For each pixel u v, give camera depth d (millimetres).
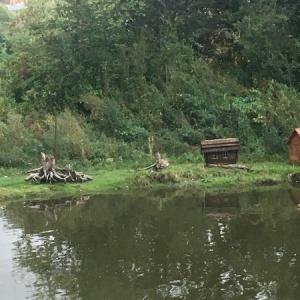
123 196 18594
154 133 26578
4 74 34406
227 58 34125
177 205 16688
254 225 13531
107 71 30141
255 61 31172
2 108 28500
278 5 32469
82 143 24531
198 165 22406
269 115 26094
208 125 27359
